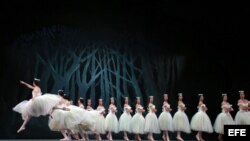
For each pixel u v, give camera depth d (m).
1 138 10.25
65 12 11.20
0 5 10.74
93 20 11.34
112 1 11.50
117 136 10.91
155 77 11.33
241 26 11.20
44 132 10.45
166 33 11.54
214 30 11.42
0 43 10.64
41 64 10.76
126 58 11.30
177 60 11.44
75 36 11.13
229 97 11.19
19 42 10.75
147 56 11.40
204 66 11.38
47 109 7.07
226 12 11.26
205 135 11.25
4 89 10.45
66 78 10.81
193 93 11.30
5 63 10.58
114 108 9.33
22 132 10.36
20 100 10.48
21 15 10.88
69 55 10.97
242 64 11.22
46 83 10.68
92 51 11.15
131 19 11.52
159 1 11.45
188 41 11.51
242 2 10.95
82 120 7.25
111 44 11.30
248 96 11.09
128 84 11.14
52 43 10.94
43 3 11.06
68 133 8.77
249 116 8.22
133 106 11.05
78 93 10.80
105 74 11.07
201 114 8.67
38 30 10.93
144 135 10.97
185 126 8.69
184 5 11.41
